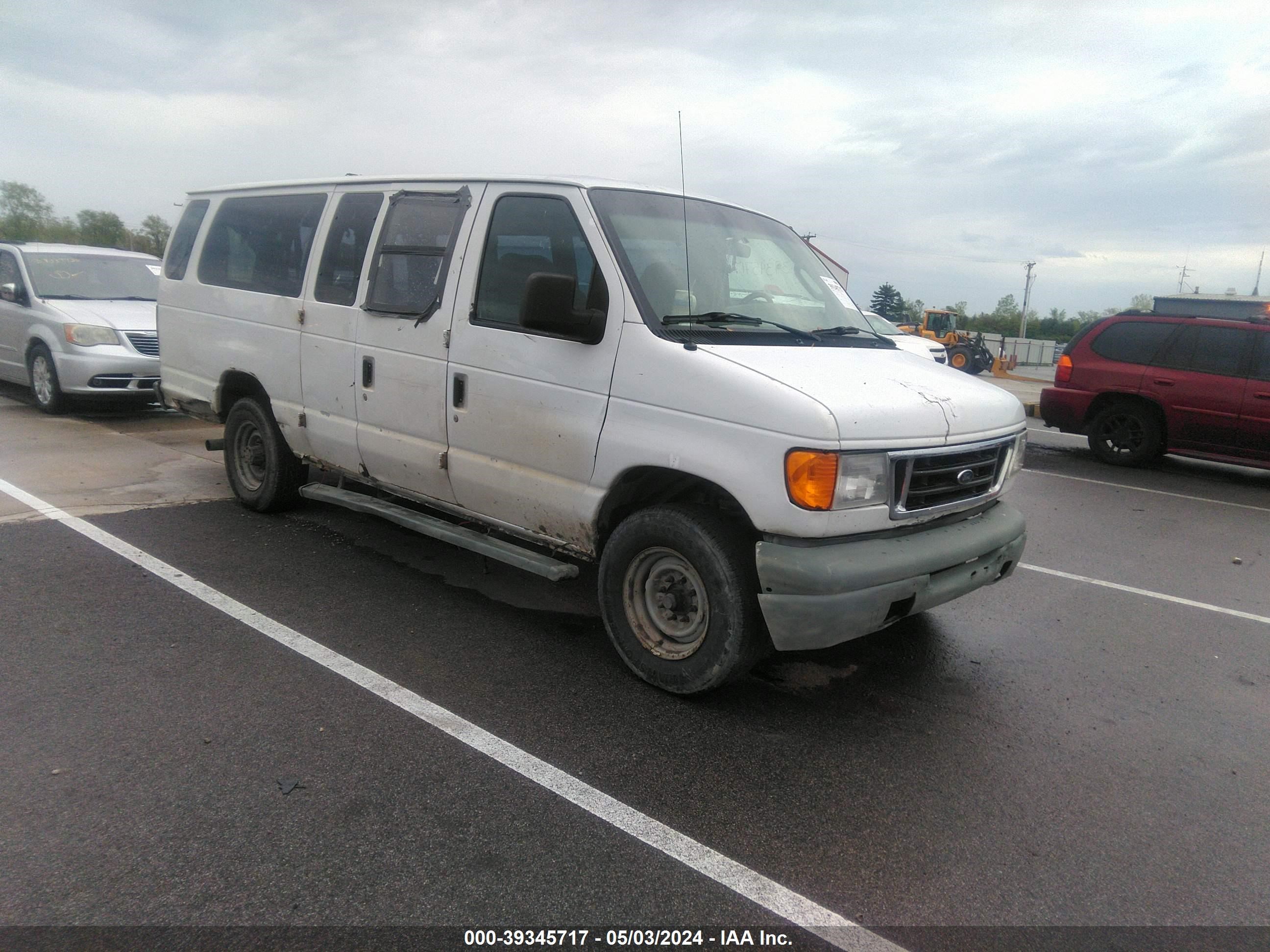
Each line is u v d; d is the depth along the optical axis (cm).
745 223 466
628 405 363
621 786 308
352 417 494
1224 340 972
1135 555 652
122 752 311
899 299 4703
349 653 403
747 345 370
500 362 408
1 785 287
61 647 390
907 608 353
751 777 318
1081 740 362
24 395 1106
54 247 1060
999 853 282
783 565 323
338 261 500
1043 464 1030
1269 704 406
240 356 571
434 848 268
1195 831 301
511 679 386
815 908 252
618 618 388
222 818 277
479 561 541
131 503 622
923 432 346
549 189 402
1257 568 632
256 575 494
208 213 616
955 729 365
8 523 561
